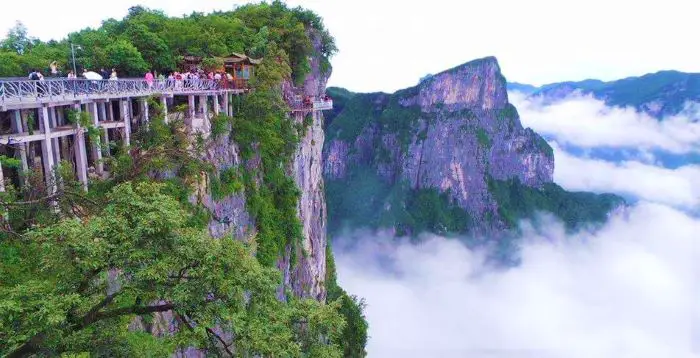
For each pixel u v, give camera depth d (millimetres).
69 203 19609
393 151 197500
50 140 21516
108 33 45250
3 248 16766
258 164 41156
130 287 11609
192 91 33250
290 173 47688
